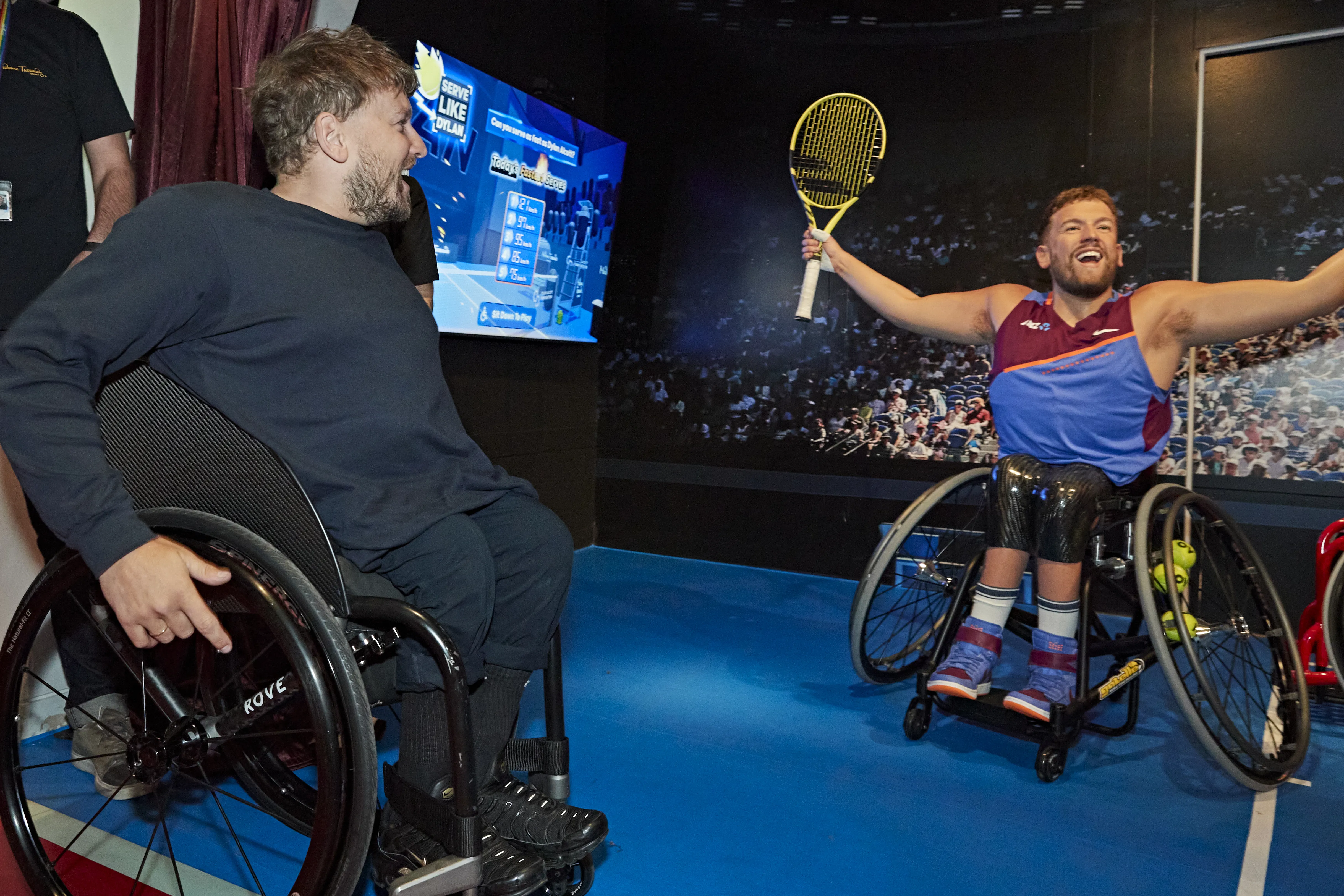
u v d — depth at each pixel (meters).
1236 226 3.19
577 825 1.27
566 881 1.40
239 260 1.17
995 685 2.63
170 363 1.20
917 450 3.72
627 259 4.25
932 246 3.64
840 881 1.55
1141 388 2.19
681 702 2.41
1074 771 2.05
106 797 1.78
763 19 3.87
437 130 3.10
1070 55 3.36
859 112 2.63
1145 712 2.46
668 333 4.19
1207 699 1.84
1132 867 1.61
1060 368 2.23
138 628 1.06
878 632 3.12
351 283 1.27
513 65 3.59
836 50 3.74
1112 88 3.30
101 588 1.13
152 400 1.18
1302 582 3.16
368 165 1.30
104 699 1.79
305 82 1.26
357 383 1.24
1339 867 1.62
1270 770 1.89
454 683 1.11
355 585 1.20
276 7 2.24
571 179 3.79
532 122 3.52
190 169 2.16
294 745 1.92
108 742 1.76
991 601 2.18
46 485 1.02
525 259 3.63
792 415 3.95
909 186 3.66
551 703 1.44
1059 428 2.22
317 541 1.15
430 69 3.04
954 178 3.58
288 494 1.15
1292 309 2.15
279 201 1.25
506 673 1.33
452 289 3.31
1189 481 3.29
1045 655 2.08
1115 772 2.04
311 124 1.27
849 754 2.11
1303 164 3.08
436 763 1.27
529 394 3.89
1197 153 3.19
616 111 4.23
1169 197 3.25
